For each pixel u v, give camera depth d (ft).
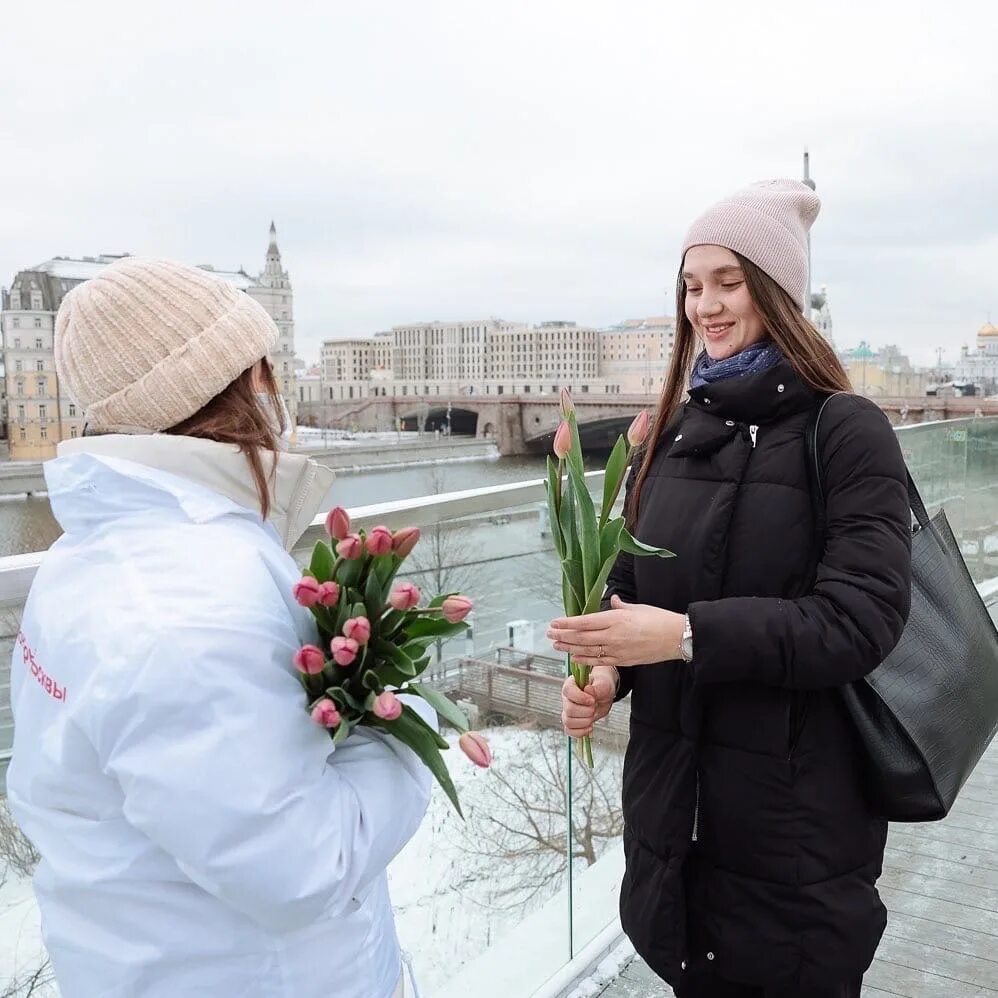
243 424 3.23
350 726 3.13
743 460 4.43
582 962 6.95
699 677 4.10
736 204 4.58
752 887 4.39
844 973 4.34
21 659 3.09
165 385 3.08
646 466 5.13
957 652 4.82
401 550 3.14
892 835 9.21
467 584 6.72
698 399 4.57
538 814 6.86
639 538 4.81
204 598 2.78
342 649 2.89
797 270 4.57
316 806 2.89
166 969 2.85
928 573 4.98
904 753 4.40
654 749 4.68
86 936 2.90
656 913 4.56
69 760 2.79
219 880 2.66
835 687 4.34
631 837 4.82
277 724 2.80
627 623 4.18
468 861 6.24
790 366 4.37
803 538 4.29
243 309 3.28
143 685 2.60
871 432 4.22
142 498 2.98
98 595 2.80
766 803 4.32
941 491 17.34
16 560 4.42
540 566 7.34
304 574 3.38
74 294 3.22
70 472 3.01
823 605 4.04
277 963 2.97
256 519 3.25
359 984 3.24
